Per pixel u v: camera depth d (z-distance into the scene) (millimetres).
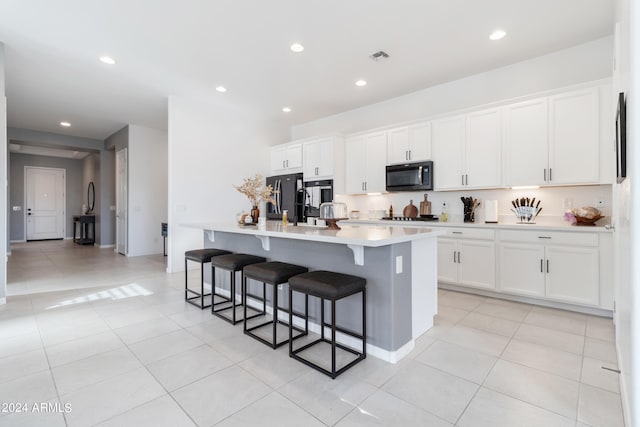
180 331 2598
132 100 4957
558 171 3164
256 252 3158
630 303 1188
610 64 3139
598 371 1944
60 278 4496
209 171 5250
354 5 2643
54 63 3682
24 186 9312
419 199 4555
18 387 1790
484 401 1666
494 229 3371
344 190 5191
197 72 3941
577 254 2889
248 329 2594
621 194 1687
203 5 2637
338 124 5711
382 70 3893
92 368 2002
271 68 3834
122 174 6887
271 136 6203
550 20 2859
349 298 2320
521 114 3398
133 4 2617
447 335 2490
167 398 1694
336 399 1688
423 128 4188
